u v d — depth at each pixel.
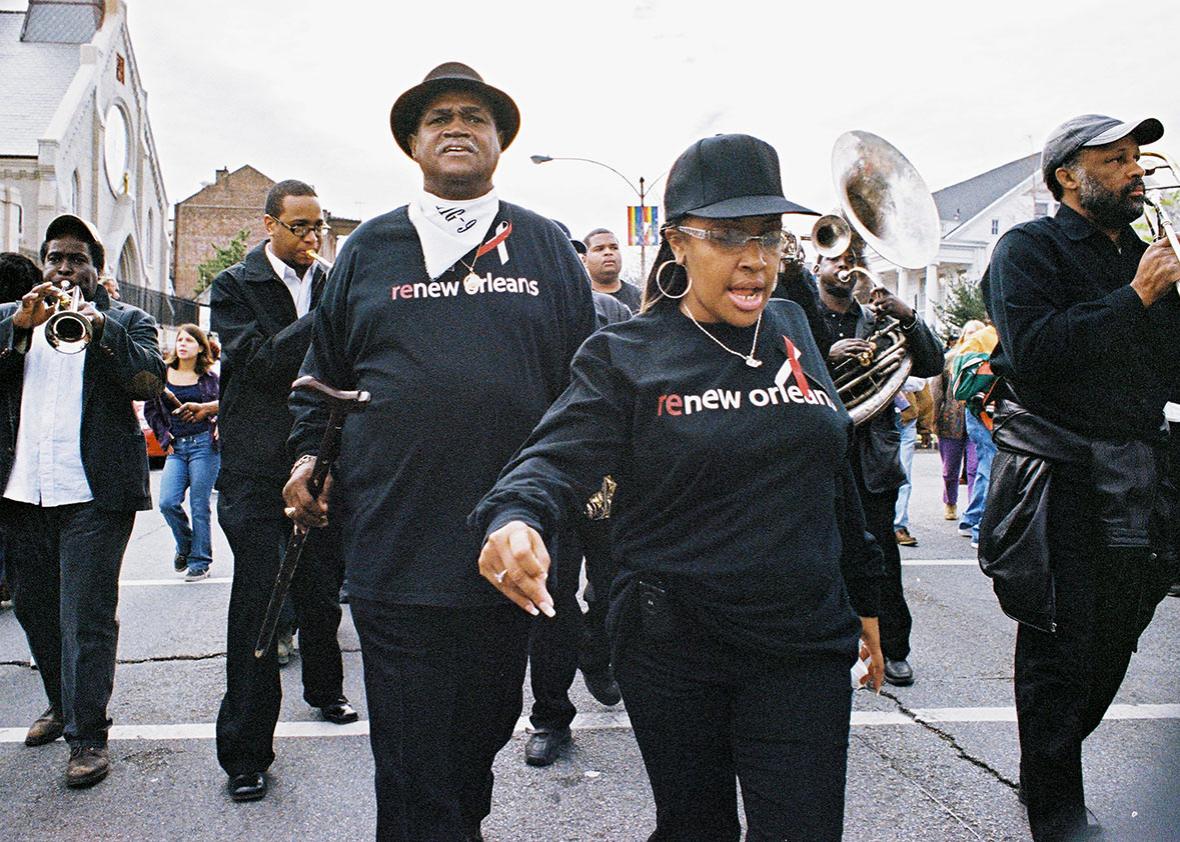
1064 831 2.79
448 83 2.54
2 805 3.30
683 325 2.00
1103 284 2.76
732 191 1.93
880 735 3.83
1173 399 2.79
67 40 42.50
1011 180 38.62
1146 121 2.65
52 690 3.82
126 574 6.91
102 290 3.76
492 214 2.58
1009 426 2.87
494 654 2.46
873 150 4.19
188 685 4.52
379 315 2.47
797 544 1.88
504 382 2.44
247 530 3.36
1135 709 4.03
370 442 2.43
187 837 3.07
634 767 3.61
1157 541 2.77
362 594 2.42
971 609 5.78
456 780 2.46
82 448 3.52
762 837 1.80
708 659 1.89
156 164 48.12
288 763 3.64
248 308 3.57
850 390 3.93
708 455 1.87
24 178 35.81
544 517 1.79
